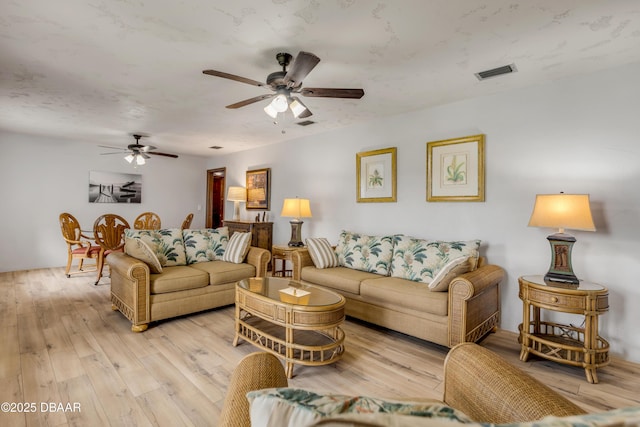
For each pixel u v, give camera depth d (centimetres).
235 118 409
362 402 62
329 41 217
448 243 312
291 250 418
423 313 266
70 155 565
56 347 254
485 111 316
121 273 300
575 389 208
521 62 244
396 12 184
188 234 390
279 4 178
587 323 219
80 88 305
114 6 179
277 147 559
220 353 250
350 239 387
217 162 718
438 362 243
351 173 438
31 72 268
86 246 550
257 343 245
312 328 218
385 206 399
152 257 310
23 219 525
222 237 411
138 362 233
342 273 344
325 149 473
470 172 323
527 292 243
